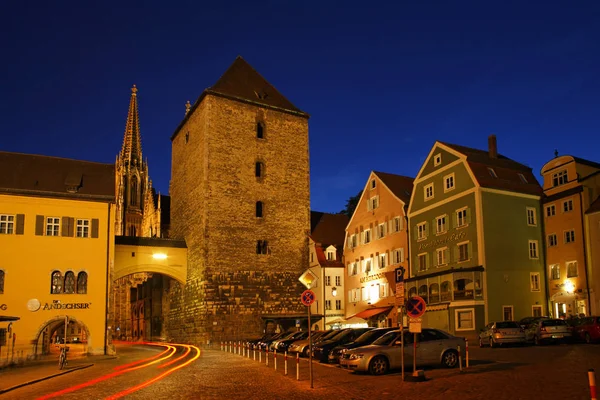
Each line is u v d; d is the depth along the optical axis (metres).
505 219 43.94
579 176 43.28
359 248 59.44
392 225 54.16
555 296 43.12
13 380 25.39
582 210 41.78
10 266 43.44
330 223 68.56
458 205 45.38
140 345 63.81
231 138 60.59
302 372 24.89
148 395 18.70
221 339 55.88
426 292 46.97
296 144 64.81
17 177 46.28
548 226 44.94
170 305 66.88
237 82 64.00
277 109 64.00
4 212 44.16
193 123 63.66
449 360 22.97
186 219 63.19
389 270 53.84
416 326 18.98
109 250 46.62
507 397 15.27
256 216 60.62
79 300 44.91
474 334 40.88
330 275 61.28
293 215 62.91
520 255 43.81
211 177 58.72
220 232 58.09
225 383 21.50
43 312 43.69
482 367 22.36
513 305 42.47
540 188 46.66
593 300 40.12
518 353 27.97
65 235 45.50
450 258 45.69
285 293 60.31
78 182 47.47
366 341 25.72
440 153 48.41
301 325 59.56
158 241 60.97
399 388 18.05
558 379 18.02
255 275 59.03
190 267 60.53
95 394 19.62
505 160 49.38
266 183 61.84
